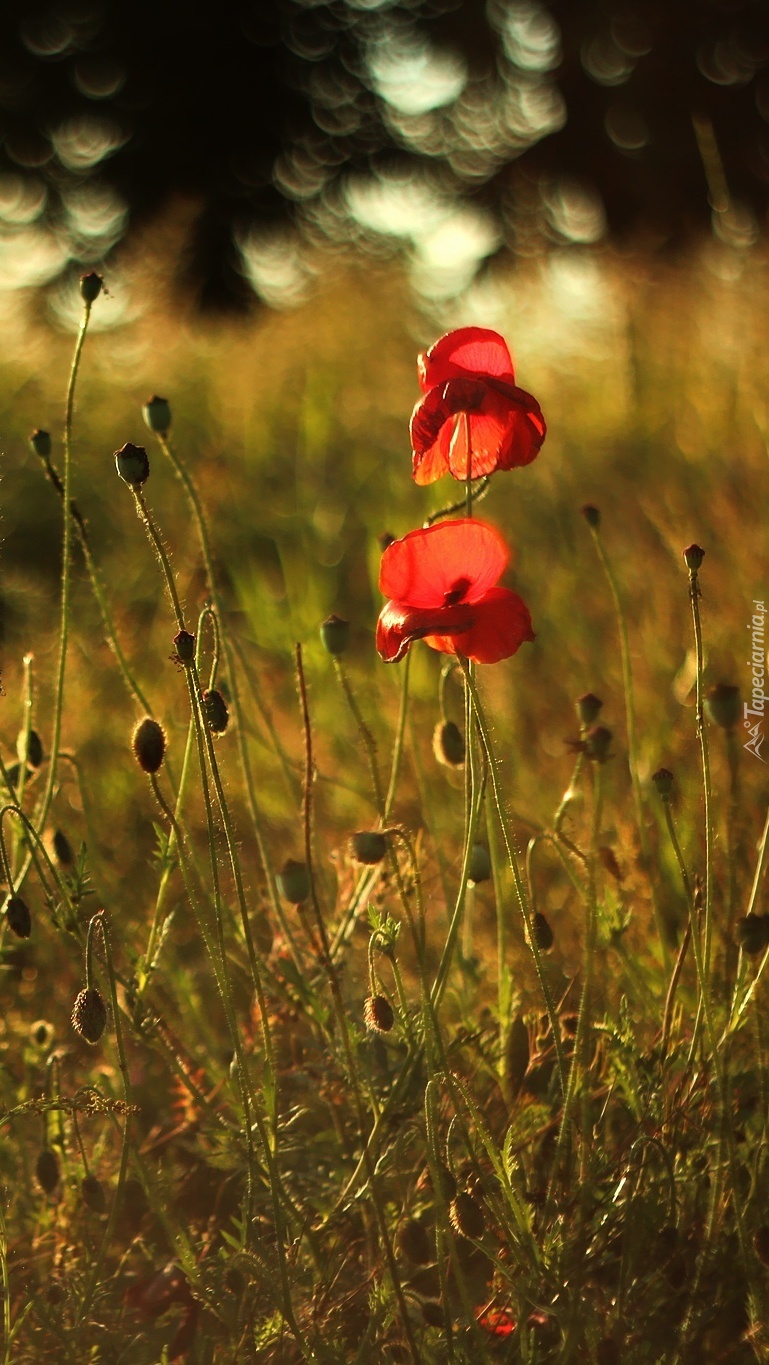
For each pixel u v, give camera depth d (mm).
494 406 2125
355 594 3986
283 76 18688
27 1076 2270
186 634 2102
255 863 2576
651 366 4602
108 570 4098
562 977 2336
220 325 7266
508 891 2402
